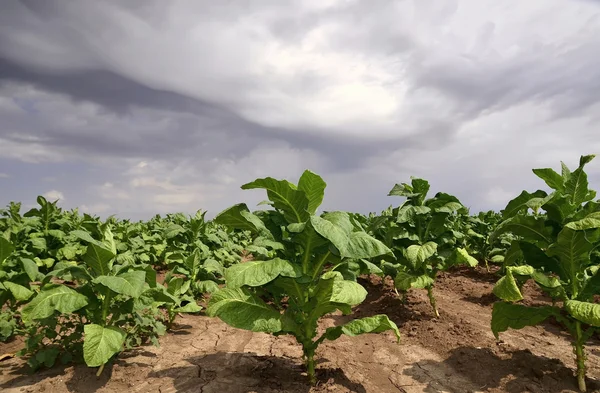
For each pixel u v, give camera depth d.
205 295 8.54
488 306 8.09
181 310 6.32
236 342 5.93
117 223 12.80
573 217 4.16
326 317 7.71
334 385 4.35
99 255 4.41
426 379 4.72
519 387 4.36
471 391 4.39
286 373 4.67
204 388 4.25
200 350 5.52
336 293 3.62
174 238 8.85
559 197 4.31
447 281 10.63
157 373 4.63
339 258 4.28
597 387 4.32
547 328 6.63
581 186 4.52
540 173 4.73
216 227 14.79
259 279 3.52
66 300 3.99
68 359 4.44
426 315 7.28
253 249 3.85
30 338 4.34
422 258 6.29
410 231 7.39
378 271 4.71
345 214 4.03
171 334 6.18
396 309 7.73
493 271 11.71
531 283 9.67
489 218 13.27
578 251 4.14
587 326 6.43
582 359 4.29
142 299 4.56
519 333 6.30
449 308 7.80
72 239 9.56
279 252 4.34
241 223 4.42
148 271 4.69
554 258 4.48
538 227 4.51
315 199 4.38
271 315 3.95
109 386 4.26
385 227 8.66
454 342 5.82
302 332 4.25
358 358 5.38
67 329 4.56
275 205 4.27
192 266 7.32
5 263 5.59
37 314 3.80
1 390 4.04
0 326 4.61
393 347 5.86
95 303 4.36
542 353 5.39
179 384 4.36
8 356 4.89
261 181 3.95
